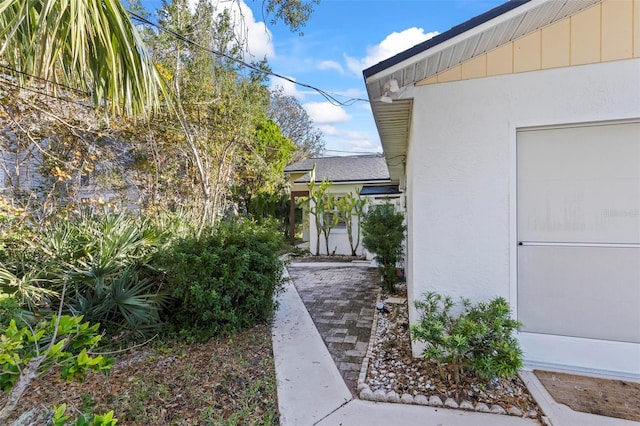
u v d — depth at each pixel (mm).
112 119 6480
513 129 3391
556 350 3354
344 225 13625
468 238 3502
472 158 3480
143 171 8484
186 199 8742
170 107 2744
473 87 3459
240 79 7449
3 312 3508
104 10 2068
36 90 4859
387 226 7285
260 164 10086
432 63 3332
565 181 3342
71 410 2828
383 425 2594
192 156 8102
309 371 3541
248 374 3480
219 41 6684
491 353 2865
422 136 3594
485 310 3197
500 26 3004
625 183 3211
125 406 2910
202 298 4227
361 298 6742
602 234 3262
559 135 3348
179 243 4785
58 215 5820
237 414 2768
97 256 4770
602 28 3191
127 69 2258
